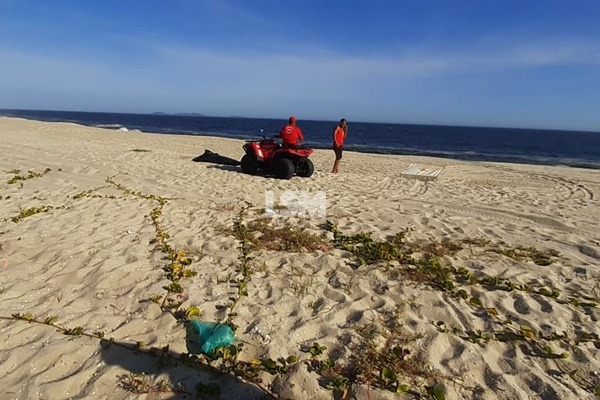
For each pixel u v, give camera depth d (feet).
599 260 16.44
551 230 20.56
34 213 20.11
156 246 16.16
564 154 112.98
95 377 8.84
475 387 8.83
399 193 29.43
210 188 27.48
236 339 10.21
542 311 12.12
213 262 14.94
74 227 18.15
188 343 9.77
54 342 9.87
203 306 11.66
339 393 8.54
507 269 15.05
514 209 25.18
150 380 8.78
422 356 9.82
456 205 25.75
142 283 12.94
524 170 48.67
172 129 177.78
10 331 10.30
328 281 13.64
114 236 17.15
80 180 28.32
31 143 48.11
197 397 8.36
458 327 11.16
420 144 138.21
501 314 11.96
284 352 9.81
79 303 11.79
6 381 8.68
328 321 11.20
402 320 11.30
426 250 16.60
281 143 34.60
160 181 28.96
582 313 12.03
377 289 13.16
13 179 27.58
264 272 14.15
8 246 15.67
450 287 13.14
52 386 8.52
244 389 8.61
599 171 53.11
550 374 9.46
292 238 17.22
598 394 8.69
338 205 24.03
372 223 20.39
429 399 8.45
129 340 10.09
